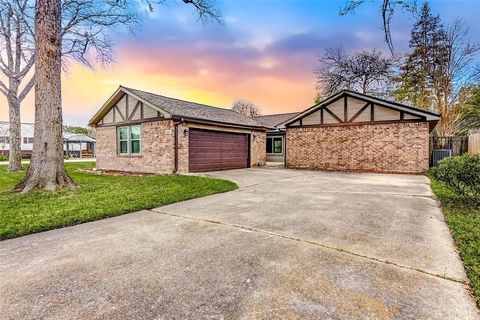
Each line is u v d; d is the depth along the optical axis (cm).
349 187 785
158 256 293
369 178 1016
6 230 379
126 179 979
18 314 191
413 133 1189
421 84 2244
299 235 358
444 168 568
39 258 291
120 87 1289
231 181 908
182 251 306
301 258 284
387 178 1012
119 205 535
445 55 2020
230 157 1412
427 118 1154
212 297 212
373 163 1278
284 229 385
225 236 358
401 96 2384
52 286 231
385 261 276
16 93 1352
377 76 2511
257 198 625
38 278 245
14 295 217
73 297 213
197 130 1223
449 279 239
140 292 220
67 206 524
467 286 227
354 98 1323
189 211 504
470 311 192
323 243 328
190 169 1184
